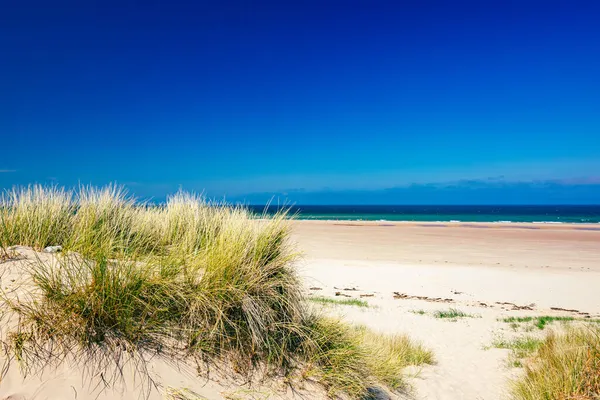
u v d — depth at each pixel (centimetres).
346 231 4412
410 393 499
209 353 320
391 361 529
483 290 1517
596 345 466
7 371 245
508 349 782
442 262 2209
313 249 2706
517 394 509
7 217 446
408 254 2544
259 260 396
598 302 1368
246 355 339
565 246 3108
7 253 375
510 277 1747
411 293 1441
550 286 1594
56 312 286
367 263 2056
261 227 431
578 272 1892
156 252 469
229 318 348
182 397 276
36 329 273
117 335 292
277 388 329
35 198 484
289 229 448
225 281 356
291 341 382
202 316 335
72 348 271
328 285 1520
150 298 322
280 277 404
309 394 340
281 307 383
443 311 1161
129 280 321
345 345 418
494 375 627
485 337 890
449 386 562
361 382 387
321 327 421
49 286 297
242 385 314
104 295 298
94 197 512
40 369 252
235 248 388
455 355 756
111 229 470
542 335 900
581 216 10138
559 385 446
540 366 552
